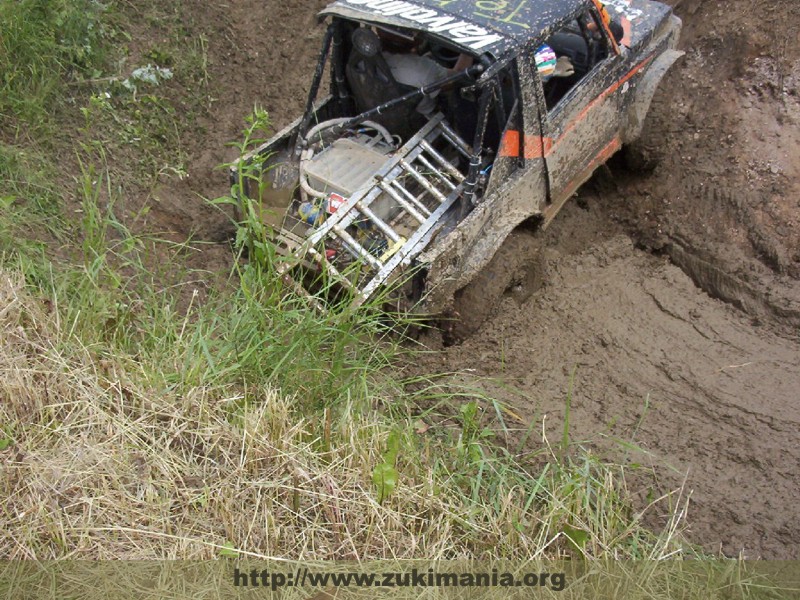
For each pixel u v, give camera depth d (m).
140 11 7.03
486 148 5.29
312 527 3.72
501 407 4.72
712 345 5.38
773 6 7.35
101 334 4.39
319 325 4.50
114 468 3.75
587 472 4.04
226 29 7.41
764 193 6.37
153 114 6.49
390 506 3.82
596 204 6.79
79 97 6.23
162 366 4.29
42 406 3.90
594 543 3.73
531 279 5.73
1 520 3.53
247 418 3.99
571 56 5.84
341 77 5.58
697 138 6.84
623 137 6.29
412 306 4.91
